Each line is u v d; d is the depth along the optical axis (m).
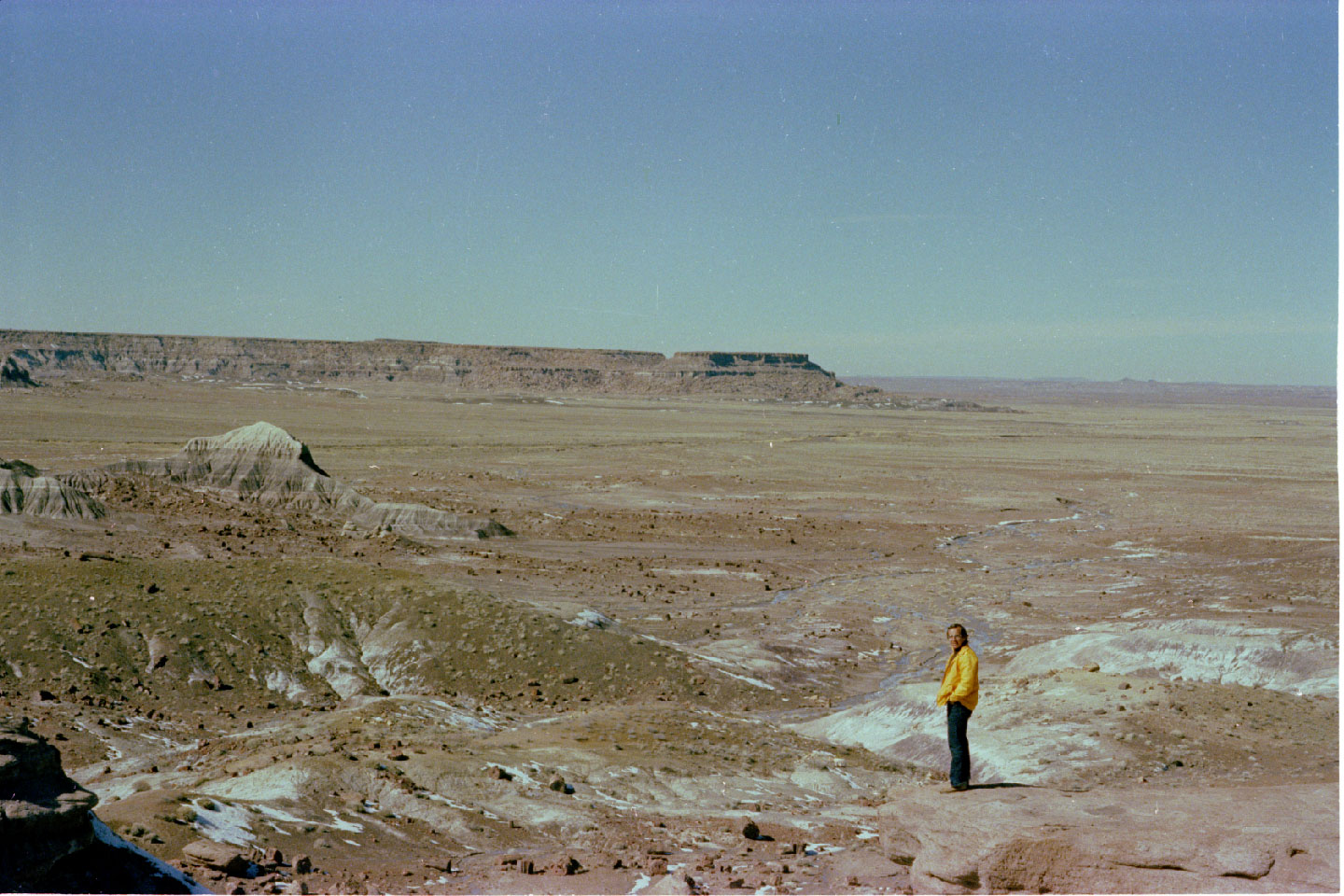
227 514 61.38
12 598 33.12
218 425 164.25
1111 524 88.81
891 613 51.44
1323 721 26.58
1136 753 23.89
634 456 142.50
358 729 25.78
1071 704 27.25
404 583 39.09
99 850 12.73
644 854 16.05
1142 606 51.66
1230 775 22.80
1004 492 112.38
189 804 16.20
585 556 65.06
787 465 137.75
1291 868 9.58
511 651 35.75
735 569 63.12
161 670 31.64
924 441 193.00
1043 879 10.41
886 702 30.19
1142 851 10.08
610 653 36.47
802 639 44.34
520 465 126.38
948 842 11.11
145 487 62.53
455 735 25.69
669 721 28.80
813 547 74.00
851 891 13.50
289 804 17.80
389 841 16.95
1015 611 51.50
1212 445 196.50
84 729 26.53
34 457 100.00
